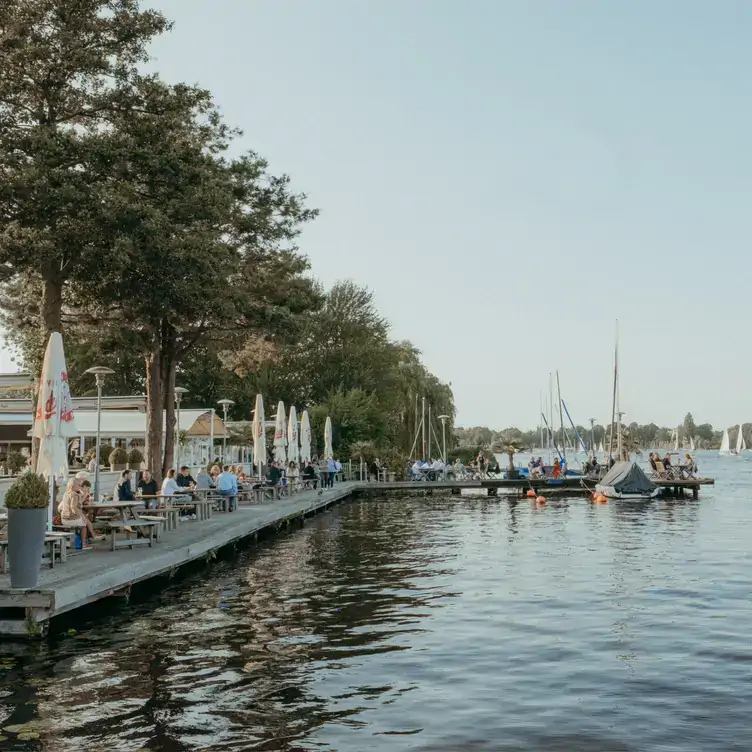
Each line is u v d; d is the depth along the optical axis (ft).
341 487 162.50
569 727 26.55
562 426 245.04
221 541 70.44
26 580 41.04
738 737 25.43
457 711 28.35
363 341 240.53
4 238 67.36
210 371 226.38
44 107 75.15
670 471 169.07
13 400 152.25
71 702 29.68
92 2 74.54
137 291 77.46
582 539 87.40
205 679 32.71
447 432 267.80
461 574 61.93
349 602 50.16
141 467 108.58
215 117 104.22
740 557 70.85
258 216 106.83
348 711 28.40
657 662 34.88
